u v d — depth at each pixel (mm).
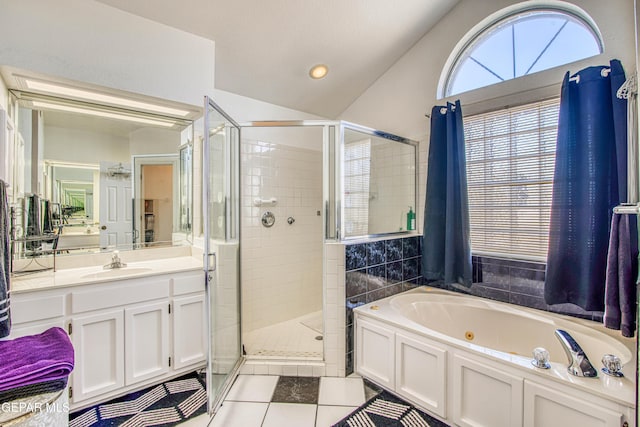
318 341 2699
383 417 1757
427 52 2818
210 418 1728
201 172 2586
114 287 1803
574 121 1893
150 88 2043
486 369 1553
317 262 3451
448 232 2492
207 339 1727
